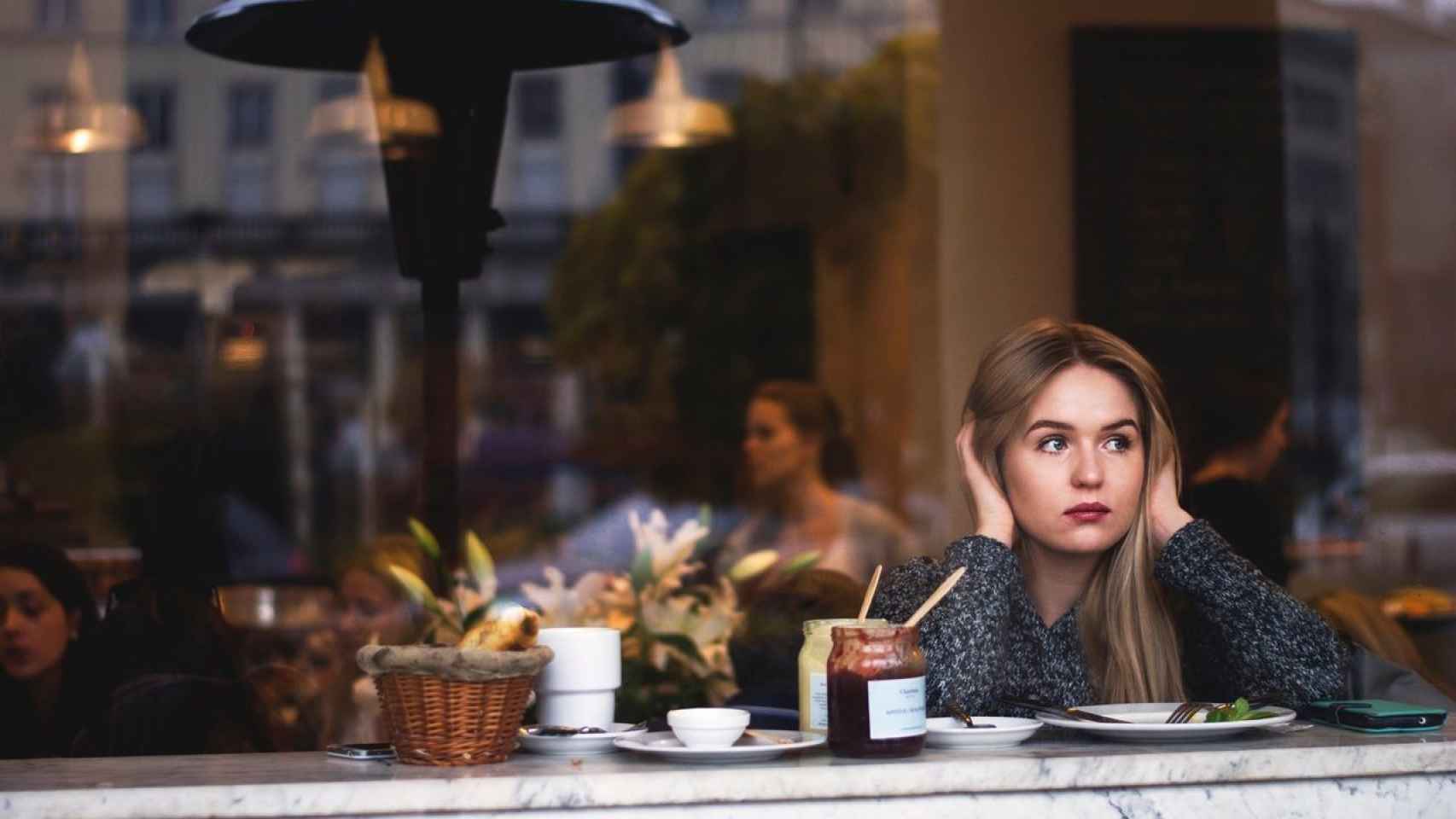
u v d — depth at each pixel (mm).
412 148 2945
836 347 8109
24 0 8227
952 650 2205
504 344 10719
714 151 8742
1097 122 4957
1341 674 2287
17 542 2920
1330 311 4984
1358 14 5039
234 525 5465
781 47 8078
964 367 5207
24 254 8844
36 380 6500
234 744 2771
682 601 2799
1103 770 1821
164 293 10164
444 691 1814
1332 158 5020
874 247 7211
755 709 2330
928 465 5973
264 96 11883
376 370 10438
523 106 12258
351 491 9023
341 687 3312
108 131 6457
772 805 1758
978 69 5086
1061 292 5031
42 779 1791
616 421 9430
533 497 8492
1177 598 2422
